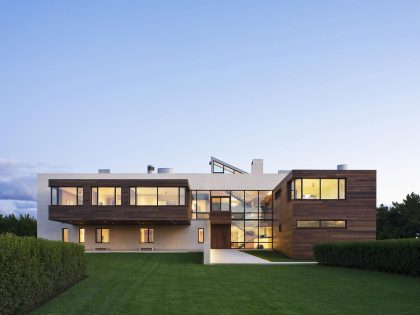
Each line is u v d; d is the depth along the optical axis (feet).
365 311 27.63
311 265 63.87
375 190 80.89
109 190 94.32
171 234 108.78
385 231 141.49
